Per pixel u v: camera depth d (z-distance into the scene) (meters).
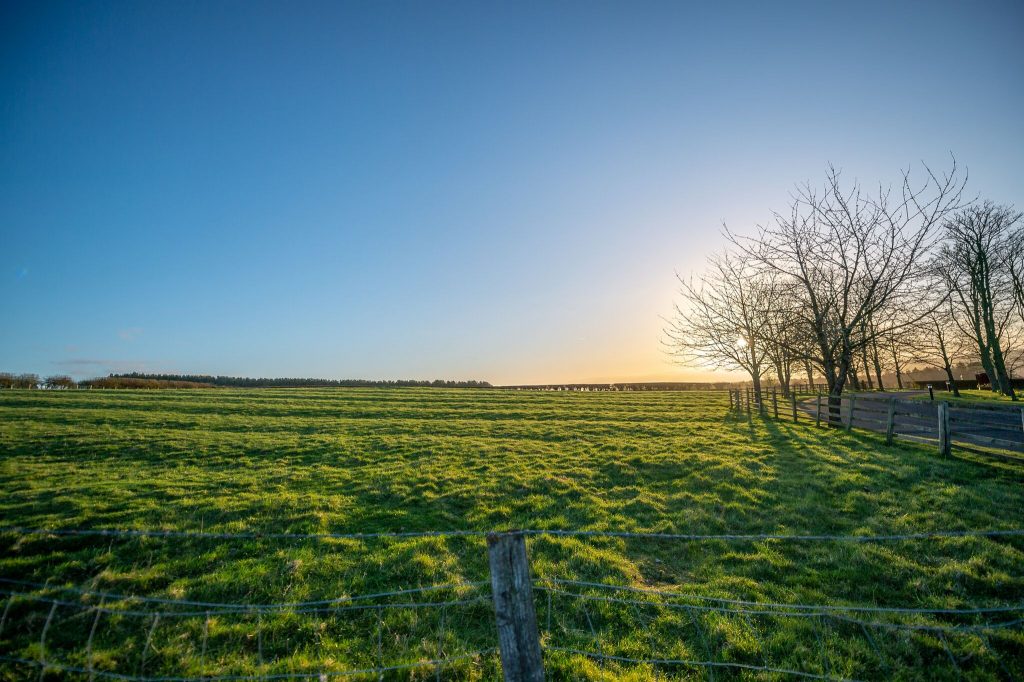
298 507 11.80
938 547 8.63
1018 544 8.48
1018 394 38.75
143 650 6.20
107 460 16.73
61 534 9.49
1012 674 5.55
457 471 15.62
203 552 9.09
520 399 41.41
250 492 13.01
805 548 9.08
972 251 38.66
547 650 6.21
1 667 5.86
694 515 11.16
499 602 3.73
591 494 13.11
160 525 10.45
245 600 7.47
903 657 5.91
